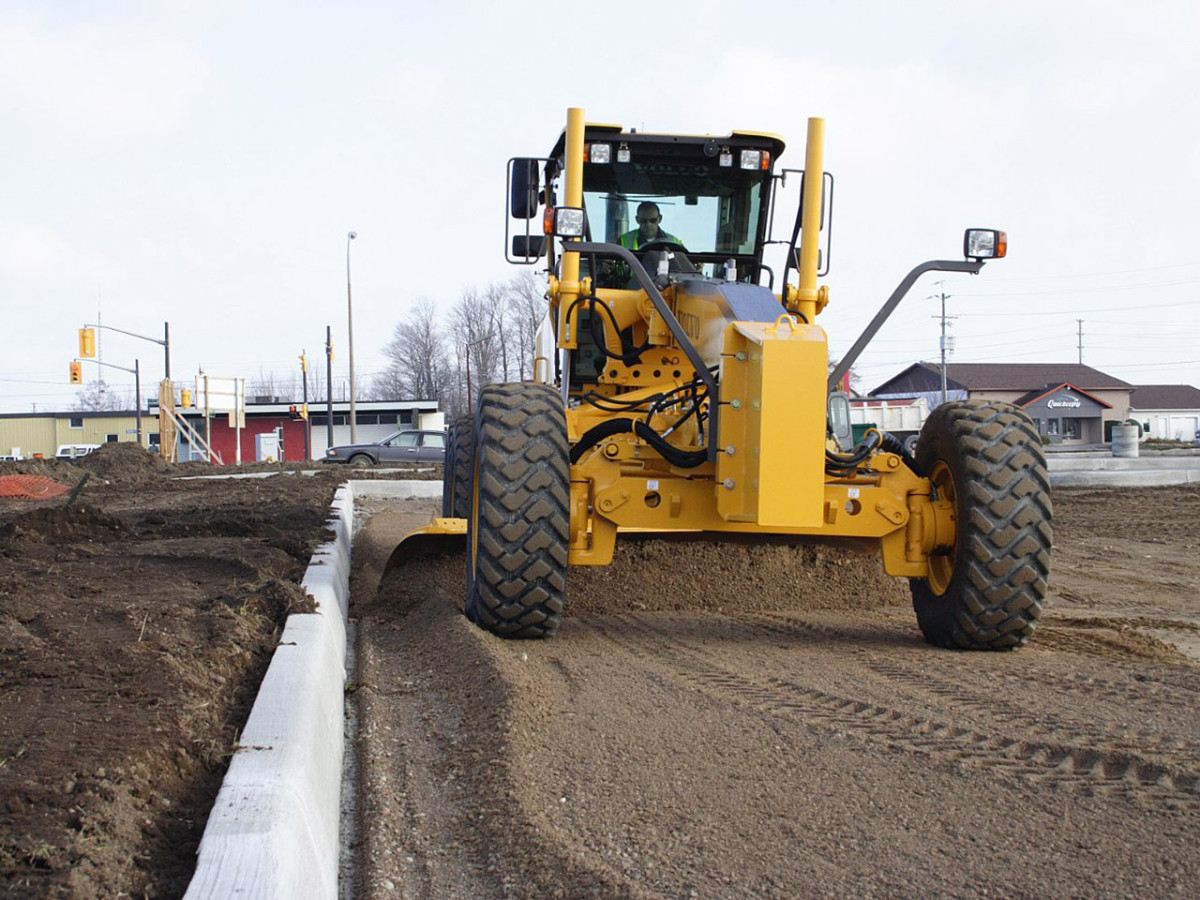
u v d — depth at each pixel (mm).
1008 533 5148
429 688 4734
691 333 5754
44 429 71438
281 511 10828
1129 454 28109
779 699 4344
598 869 2770
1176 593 7789
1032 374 73000
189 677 3684
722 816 3137
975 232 5426
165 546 7488
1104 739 3727
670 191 6996
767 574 7312
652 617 6367
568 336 6449
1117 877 2707
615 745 3754
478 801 3342
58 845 2301
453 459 8219
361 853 3047
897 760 3580
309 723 3211
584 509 5426
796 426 4809
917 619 5969
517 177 6629
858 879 2729
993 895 2633
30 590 5336
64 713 3205
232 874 2234
